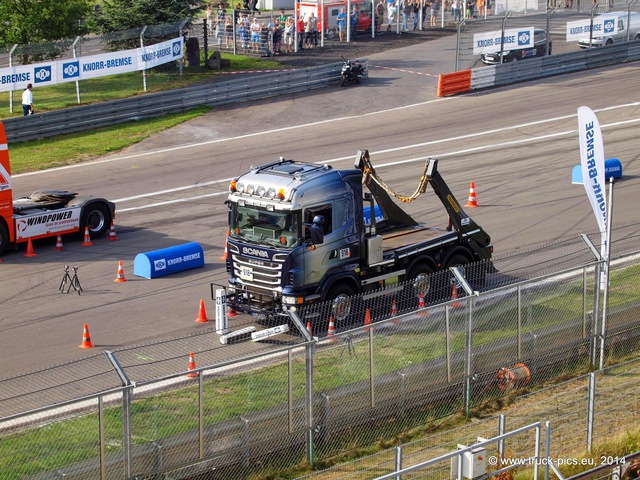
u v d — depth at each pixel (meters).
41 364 21.62
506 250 29.67
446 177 38.94
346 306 23.38
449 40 69.38
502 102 52.62
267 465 17.25
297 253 23.12
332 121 49.25
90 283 27.75
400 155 42.66
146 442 15.80
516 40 59.47
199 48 62.12
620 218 32.94
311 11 69.31
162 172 41.00
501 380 20.38
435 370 19.25
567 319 21.20
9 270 28.95
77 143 45.34
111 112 48.28
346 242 23.98
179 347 21.47
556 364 21.22
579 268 20.97
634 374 21.16
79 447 15.23
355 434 18.30
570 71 60.06
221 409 16.75
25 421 14.94
